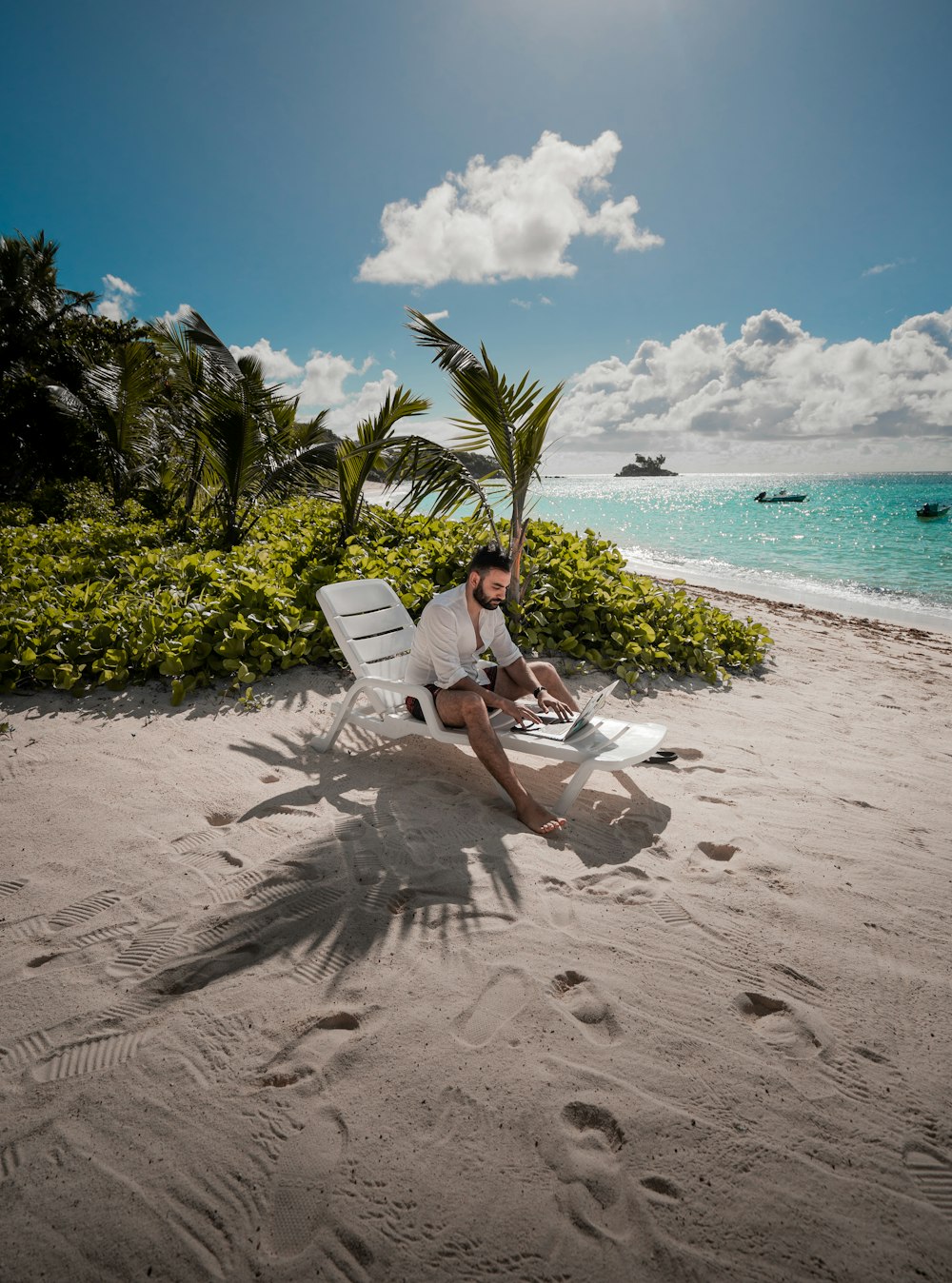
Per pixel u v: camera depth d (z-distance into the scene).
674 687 6.11
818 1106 1.94
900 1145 1.83
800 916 2.81
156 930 2.58
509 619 6.66
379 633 4.52
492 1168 1.72
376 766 4.11
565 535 9.17
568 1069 2.02
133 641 5.29
